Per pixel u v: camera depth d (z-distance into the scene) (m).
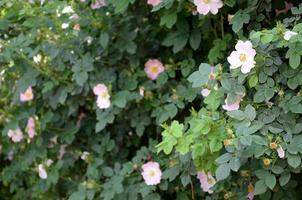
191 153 2.08
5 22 2.64
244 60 1.91
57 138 2.91
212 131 1.90
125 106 2.59
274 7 2.34
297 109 1.91
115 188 2.47
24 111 2.94
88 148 2.90
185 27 2.47
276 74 1.99
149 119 2.66
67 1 2.67
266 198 2.06
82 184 2.58
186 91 2.45
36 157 2.93
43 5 2.75
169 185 2.46
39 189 2.93
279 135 1.88
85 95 2.71
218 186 2.23
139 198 2.50
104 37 2.56
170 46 2.70
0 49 2.68
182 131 2.02
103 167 2.68
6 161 3.36
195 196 2.47
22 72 2.78
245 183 2.16
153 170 2.38
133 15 2.66
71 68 2.69
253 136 1.79
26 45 2.64
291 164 1.81
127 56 2.72
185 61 2.56
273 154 1.87
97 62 2.71
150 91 2.59
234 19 2.14
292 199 2.09
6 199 3.48
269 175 1.89
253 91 2.03
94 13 2.62
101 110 2.60
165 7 2.28
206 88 2.09
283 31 1.87
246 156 1.83
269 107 1.98
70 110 2.80
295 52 1.84
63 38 2.70
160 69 2.63
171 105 2.47
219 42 2.36
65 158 2.90
